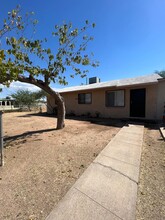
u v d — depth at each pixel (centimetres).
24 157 373
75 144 471
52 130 696
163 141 494
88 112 1294
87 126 780
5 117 1323
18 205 202
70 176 278
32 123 944
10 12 438
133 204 194
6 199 215
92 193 217
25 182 259
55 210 185
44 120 1089
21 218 180
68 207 190
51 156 377
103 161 330
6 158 368
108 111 1155
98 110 1222
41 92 2509
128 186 235
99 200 202
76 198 207
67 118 1159
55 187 243
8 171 300
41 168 312
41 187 243
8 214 186
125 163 319
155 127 733
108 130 672
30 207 198
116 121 956
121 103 1086
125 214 177
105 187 232
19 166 322
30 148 441
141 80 1015
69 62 630
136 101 1005
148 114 949
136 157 351
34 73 529
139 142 473
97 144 467
